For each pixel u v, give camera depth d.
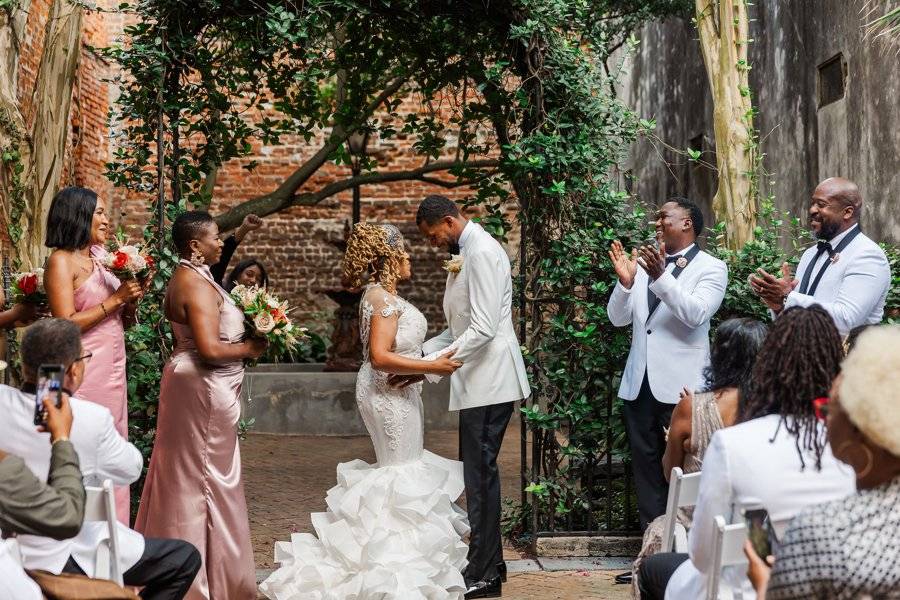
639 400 5.18
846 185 4.78
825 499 2.45
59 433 2.76
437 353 4.59
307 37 5.50
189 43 5.52
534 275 5.74
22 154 7.10
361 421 11.05
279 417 11.00
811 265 4.93
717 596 2.53
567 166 5.53
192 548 3.45
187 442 4.30
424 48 6.39
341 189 10.74
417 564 4.29
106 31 14.04
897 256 5.89
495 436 4.85
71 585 2.79
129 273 4.33
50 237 4.34
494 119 6.14
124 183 5.60
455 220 4.81
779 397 2.58
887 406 1.80
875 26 6.65
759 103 9.16
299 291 15.27
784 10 8.48
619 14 10.17
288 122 7.67
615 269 5.26
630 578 5.09
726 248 6.44
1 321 4.60
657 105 12.41
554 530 5.76
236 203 15.14
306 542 4.55
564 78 5.55
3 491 2.58
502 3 5.63
